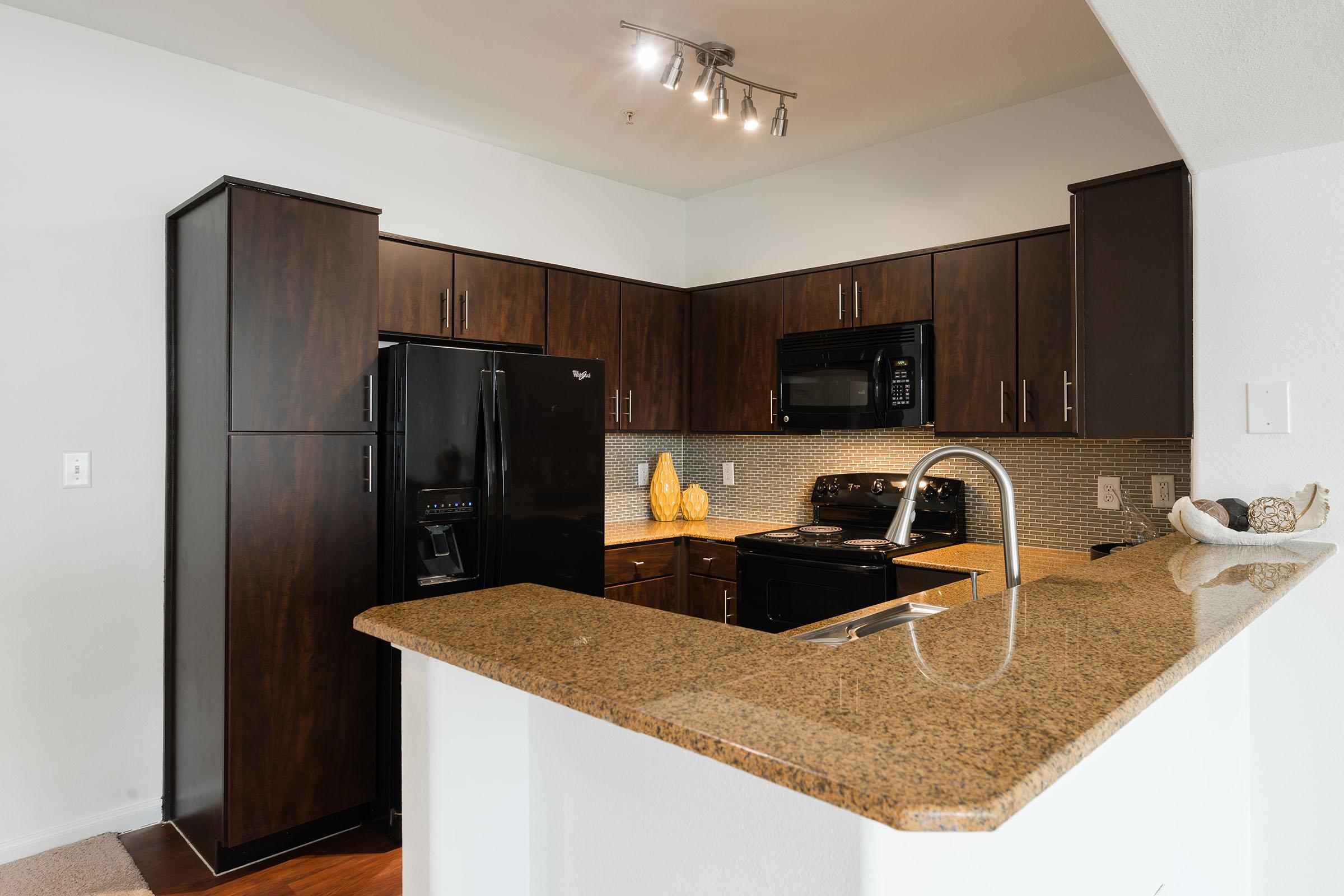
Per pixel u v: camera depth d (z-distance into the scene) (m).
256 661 2.36
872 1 2.37
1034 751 0.60
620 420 3.79
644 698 0.75
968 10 2.43
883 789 0.53
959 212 3.34
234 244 2.32
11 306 2.38
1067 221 3.04
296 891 2.27
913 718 0.68
